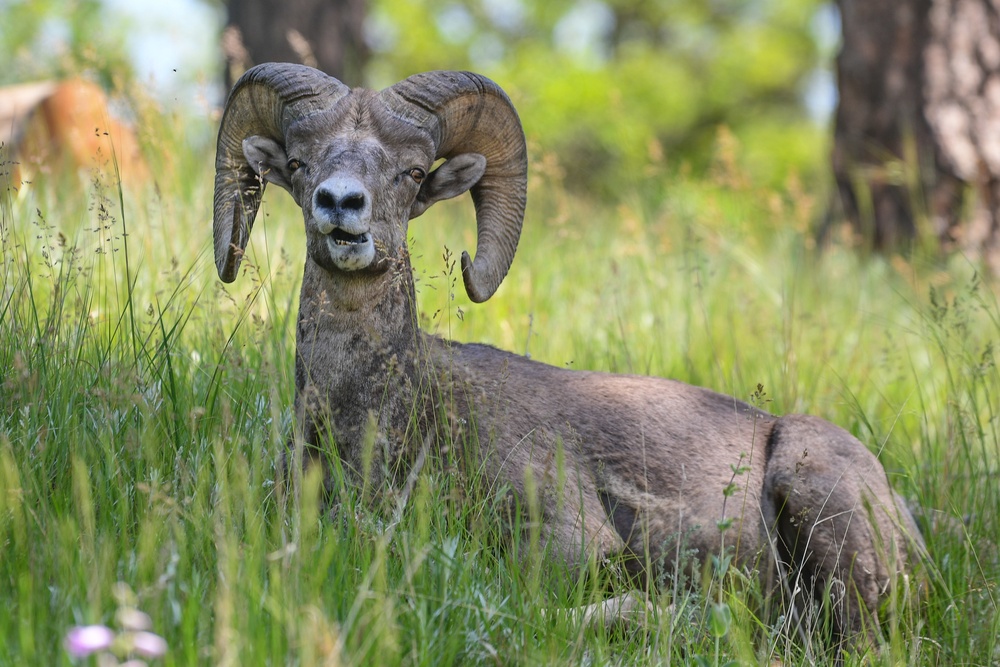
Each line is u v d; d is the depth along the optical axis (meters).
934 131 26.42
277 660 8.02
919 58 26.62
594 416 12.23
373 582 9.41
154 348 13.35
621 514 11.98
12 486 9.59
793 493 11.97
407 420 11.40
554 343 17.14
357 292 11.24
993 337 19.81
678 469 12.16
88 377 12.05
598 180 48.69
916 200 26.58
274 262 17.17
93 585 8.20
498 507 11.28
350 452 11.38
